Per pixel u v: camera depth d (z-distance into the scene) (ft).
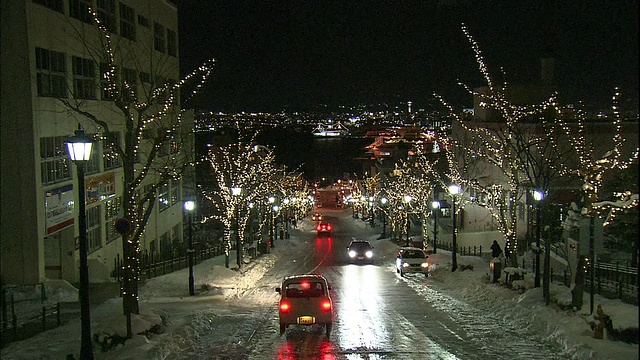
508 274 81.76
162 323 56.54
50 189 88.84
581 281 58.54
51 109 89.66
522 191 113.29
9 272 84.12
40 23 86.94
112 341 48.80
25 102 83.82
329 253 169.89
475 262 117.39
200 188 189.88
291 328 59.93
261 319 65.87
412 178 169.48
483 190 119.03
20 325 60.34
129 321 50.34
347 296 84.43
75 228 98.58
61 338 52.11
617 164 72.49
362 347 50.85
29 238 84.12
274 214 206.90
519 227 134.41
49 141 91.45
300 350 50.01
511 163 89.56
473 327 60.03
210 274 105.09
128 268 56.95
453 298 81.87
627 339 47.67
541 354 47.83
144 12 137.39
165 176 64.59
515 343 52.16
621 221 88.63
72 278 98.17
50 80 90.74
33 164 84.23
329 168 605.31
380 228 262.06
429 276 110.73
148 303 76.54
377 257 161.99
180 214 183.62
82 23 100.89
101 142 110.63
